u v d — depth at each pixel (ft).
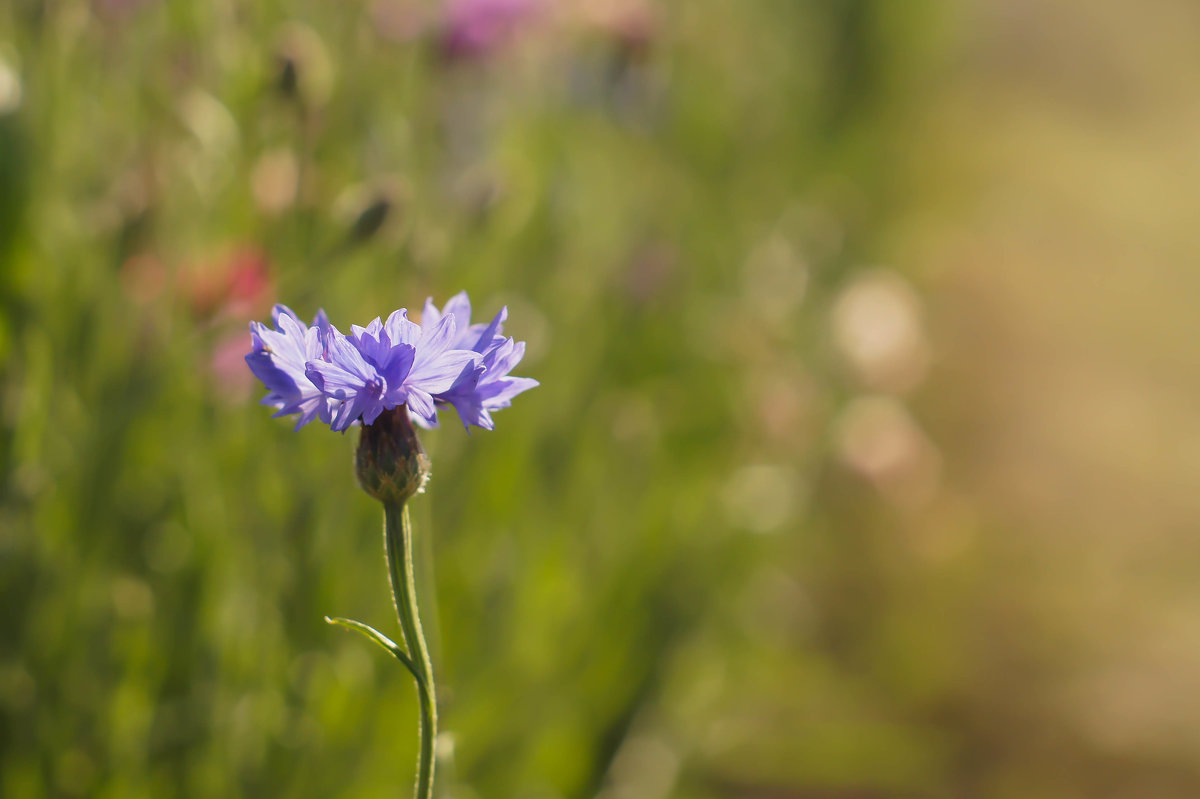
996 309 6.75
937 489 5.00
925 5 9.45
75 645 2.26
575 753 2.99
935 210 8.05
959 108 9.83
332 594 2.32
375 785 2.39
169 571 2.31
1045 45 11.62
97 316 2.29
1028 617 4.21
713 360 4.27
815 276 5.49
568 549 2.95
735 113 5.45
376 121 2.52
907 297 5.18
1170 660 4.04
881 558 4.53
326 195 2.37
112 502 2.27
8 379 2.25
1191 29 12.45
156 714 2.28
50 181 2.29
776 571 4.21
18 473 2.23
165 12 2.37
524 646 2.68
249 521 2.29
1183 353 6.51
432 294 2.50
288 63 2.30
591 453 3.23
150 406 2.34
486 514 2.73
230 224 2.37
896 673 3.98
